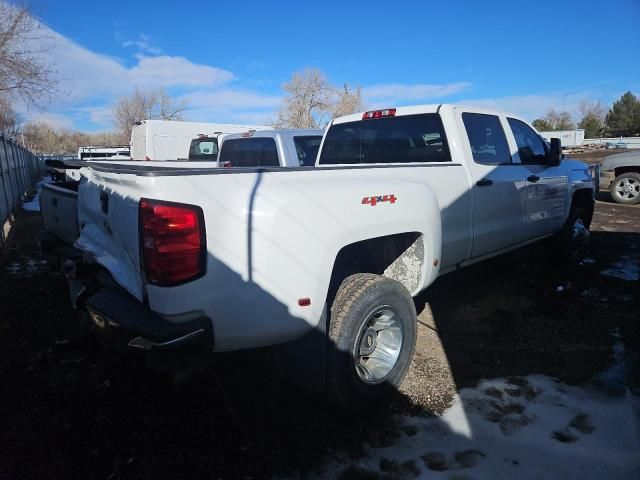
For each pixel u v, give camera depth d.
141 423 2.95
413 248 3.38
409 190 3.17
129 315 2.39
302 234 2.52
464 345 3.95
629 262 6.35
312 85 48.44
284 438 2.79
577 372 3.47
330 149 5.20
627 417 2.93
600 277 5.68
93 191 3.21
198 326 2.28
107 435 2.84
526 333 4.15
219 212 2.32
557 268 6.05
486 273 5.88
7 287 5.71
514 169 4.66
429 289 5.33
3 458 2.64
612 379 3.37
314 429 2.88
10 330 4.39
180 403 3.15
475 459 2.58
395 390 3.18
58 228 4.48
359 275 3.02
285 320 2.50
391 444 2.73
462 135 4.09
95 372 3.59
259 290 2.41
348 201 2.77
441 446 2.70
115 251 2.83
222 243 2.32
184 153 17.08
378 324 3.08
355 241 2.80
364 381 2.96
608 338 4.02
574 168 6.03
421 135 4.28
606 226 9.05
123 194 2.54
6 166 11.94
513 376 3.44
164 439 2.80
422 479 2.44
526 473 2.46
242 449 2.71
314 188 2.64
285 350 2.82
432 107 4.21
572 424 2.86
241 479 2.48
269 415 3.02
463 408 3.05
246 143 7.70
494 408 3.04
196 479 2.48
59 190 4.31
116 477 2.50
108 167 2.96
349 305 2.81
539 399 3.13
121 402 3.19
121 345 2.61
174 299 2.26
